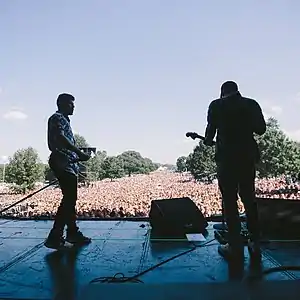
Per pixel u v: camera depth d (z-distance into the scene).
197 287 2.48
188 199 4.74
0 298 2.50
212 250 3.72
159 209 4.54
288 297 2.30
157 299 2.30
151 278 2.87
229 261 3.32
